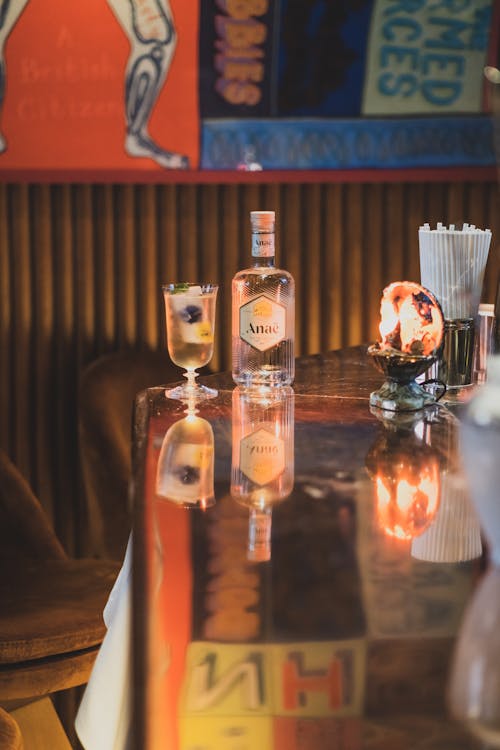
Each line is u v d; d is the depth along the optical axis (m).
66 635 2.21
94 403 2.82
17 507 2.65
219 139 3.17
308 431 1.57
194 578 0.99
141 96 3.13
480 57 3.17
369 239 3.31
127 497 2.76
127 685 1.34
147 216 3.24
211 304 1.91
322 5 3.11
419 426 1.59
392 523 1.14
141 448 1.49
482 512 0.99
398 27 3.14
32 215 3.23
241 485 1.29
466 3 3.13
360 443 1.49
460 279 1.72
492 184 3.28
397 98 3.18
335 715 0.72
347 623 0.87
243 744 0.72
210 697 0.77
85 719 1.39
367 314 3.35
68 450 3.32
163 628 0.88
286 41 3.12
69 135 3.14
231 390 1.92
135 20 3.09
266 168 3.20
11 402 3.30
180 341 1.89
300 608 0.91
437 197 3.30
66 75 3.11
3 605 2.36
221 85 3.14
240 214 3.26
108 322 3.28
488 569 0.99
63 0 3.07
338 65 3.15
